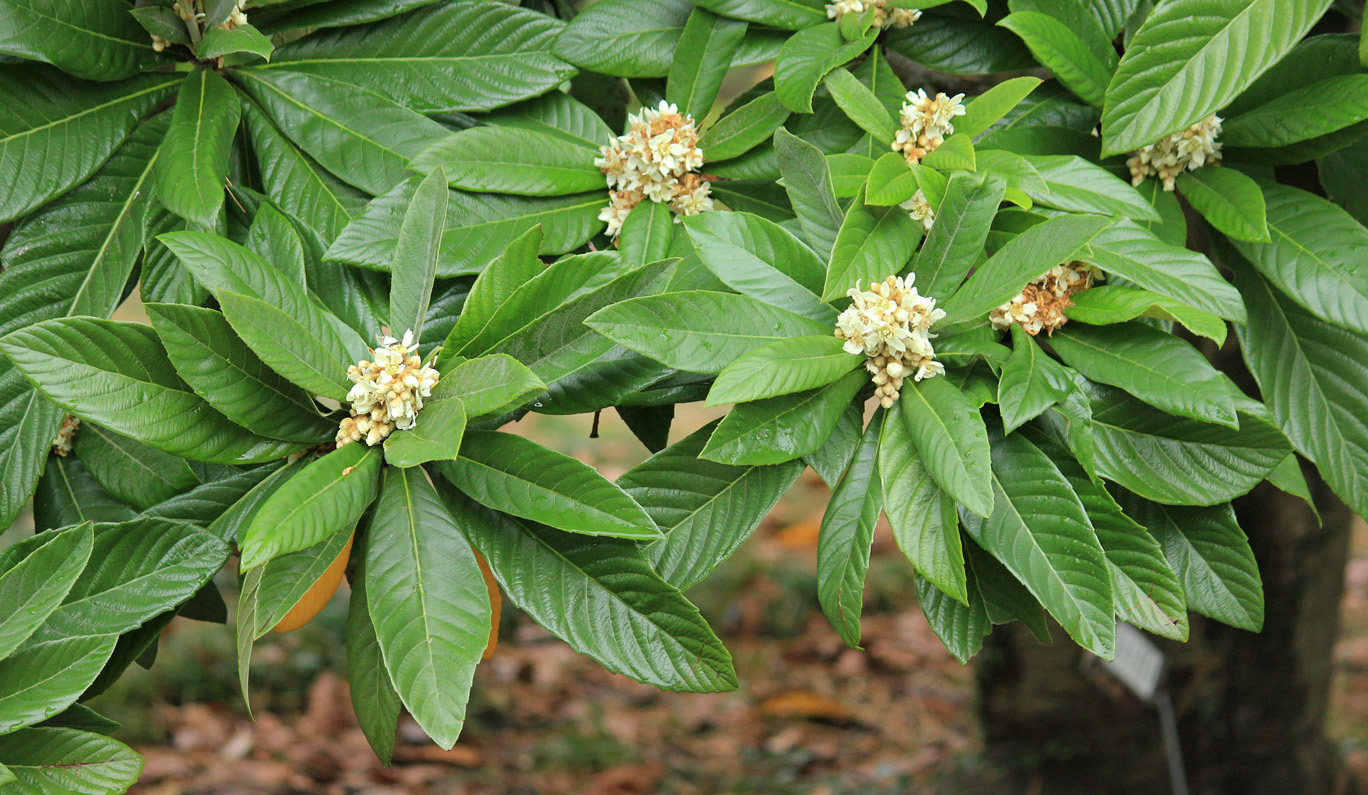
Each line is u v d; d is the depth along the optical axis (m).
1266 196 2.15
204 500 2.07
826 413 2.03
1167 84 2.04
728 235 2.06
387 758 2.07
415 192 2.07
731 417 2.00
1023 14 2.11
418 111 2.17
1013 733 3.96
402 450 1.96
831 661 6.57
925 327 2.01
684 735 5.90
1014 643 3.82
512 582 2.01
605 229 2.17
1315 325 2.15
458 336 2.03
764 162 2.18
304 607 2.06
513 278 2.03
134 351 1.97
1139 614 2.01
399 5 2.18
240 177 2.19
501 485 2.00
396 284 2.04
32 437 2.07
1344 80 2.09
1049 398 1.99
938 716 5.80
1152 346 2.04
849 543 2.02
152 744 5.32
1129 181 2.17
